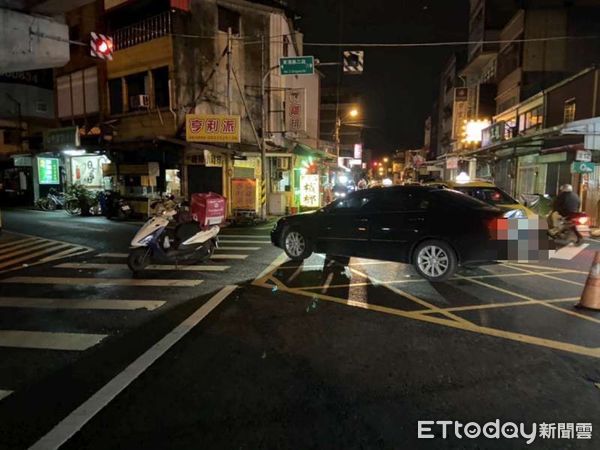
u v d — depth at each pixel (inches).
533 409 136.9
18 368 169.6
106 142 783.1
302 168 925.2
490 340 192.9
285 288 284.5
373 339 195.2
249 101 804.6
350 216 335.0
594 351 180.5
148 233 330.6
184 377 159.9
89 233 555.8
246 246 457.4
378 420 131.1
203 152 710.5
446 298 260.1
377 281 302.4
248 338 197.5
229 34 724.0
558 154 702.5
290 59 642.8
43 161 988.6
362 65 585.3
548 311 234.4
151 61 745.6
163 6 738.8
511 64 1087.0
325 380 156.6
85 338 200.2
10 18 321.1
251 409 137.6
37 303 254.4
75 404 142.1
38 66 357.7
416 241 301.3
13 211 877.2
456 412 135.4
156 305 248.8
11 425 130.5
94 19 830.5
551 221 495.2
